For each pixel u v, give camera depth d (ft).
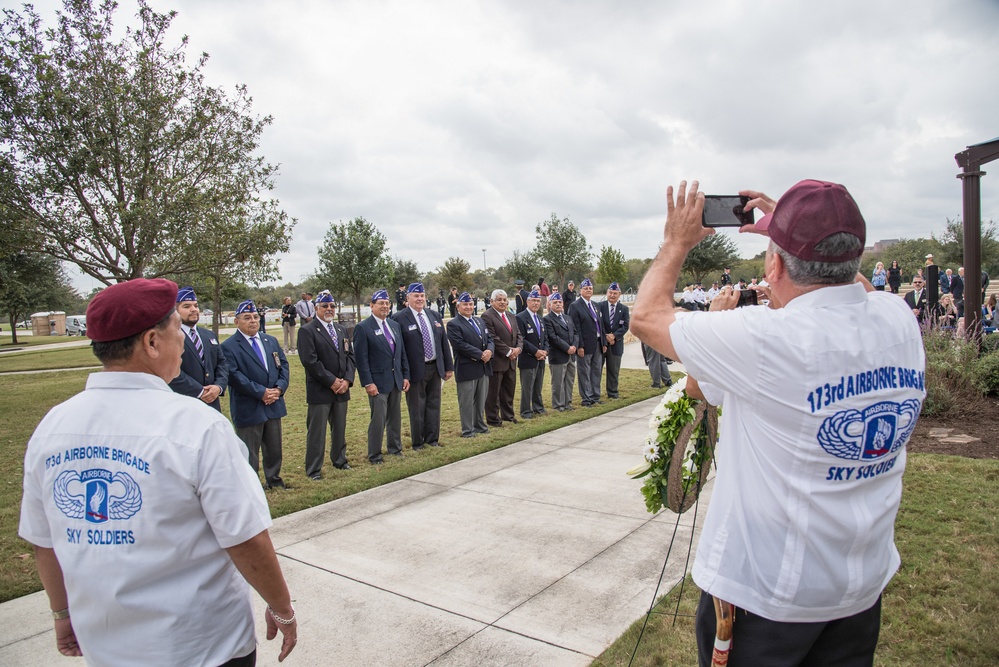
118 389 5.25
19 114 32.83
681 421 8.00
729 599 4.94
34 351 88.28
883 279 63.87
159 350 5.46
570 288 57.16
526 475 19.83
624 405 31.96
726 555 5.00
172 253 37.47
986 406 23.57
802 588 4.66
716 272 125.49
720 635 5.04
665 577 12.46
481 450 23.38
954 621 10.18
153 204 35.40
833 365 4.46
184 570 5.11
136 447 4.98
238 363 18.90
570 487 18.44
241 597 5.54
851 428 4.48
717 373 4.84
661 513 16.05
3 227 33.17
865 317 4.70
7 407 36.50
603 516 15.99
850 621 5.06
